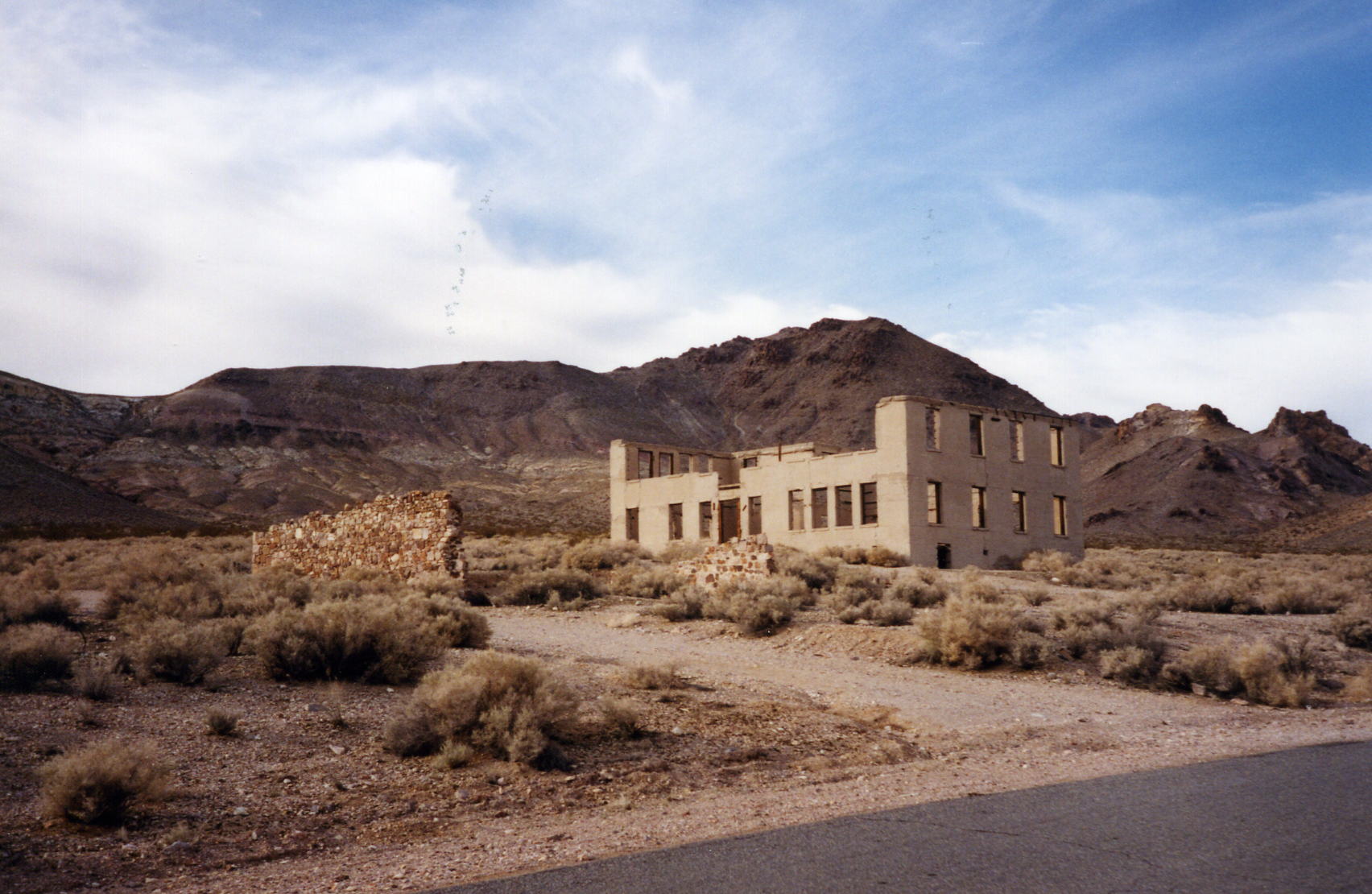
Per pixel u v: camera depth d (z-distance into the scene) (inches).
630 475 2546.8
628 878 264.7
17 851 299.0
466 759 419.8
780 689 629.0
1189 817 318.3
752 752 453.7
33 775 369.1
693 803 372.2
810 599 1063.6
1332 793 352.5
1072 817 323.6
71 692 497.4
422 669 612.7
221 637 640.4
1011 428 2110.0
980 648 725.3
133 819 335.0
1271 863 263.3
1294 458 7795.3
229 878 286.2
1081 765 427.8
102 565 1461.6
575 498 6368.1
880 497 1925.4
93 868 291.1
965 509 1971.0
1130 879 251.3
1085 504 7514.8
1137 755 448.1
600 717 514.3
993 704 596.7
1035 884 247.6
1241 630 921.5
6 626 662.5
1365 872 254.8
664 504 2407.7
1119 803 343.9
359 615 606.5
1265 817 318.0
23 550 1982.0
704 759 444.5
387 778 398.6
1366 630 844.0
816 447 2194.9
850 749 474.6
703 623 940.0
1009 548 2038.6
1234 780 380.5
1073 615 856.3
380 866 294.4
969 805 348.5
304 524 1503.4
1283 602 1167.6
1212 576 1717.5
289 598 875.4
